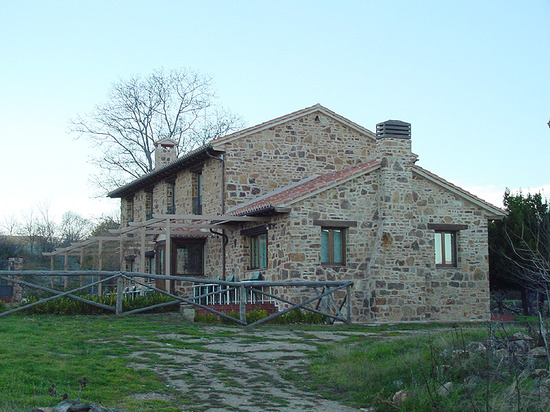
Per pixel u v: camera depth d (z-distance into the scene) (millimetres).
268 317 16203
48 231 45312
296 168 23438
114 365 10047
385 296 19328
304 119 23797
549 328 10438
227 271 22688
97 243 28359
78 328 13445
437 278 20641
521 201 23719
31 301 16453
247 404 8609
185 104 40406
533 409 7836
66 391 8344
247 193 22547
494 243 23219
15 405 7441
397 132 20312
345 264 19609
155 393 8844
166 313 16766
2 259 36156
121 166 38688
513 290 25188
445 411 8039
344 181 19703
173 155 31562
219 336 13586
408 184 20172
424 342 11648
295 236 18984
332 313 18953
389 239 19688
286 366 10984
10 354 10117
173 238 24031
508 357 9344
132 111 38750
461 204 21234
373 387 9438
